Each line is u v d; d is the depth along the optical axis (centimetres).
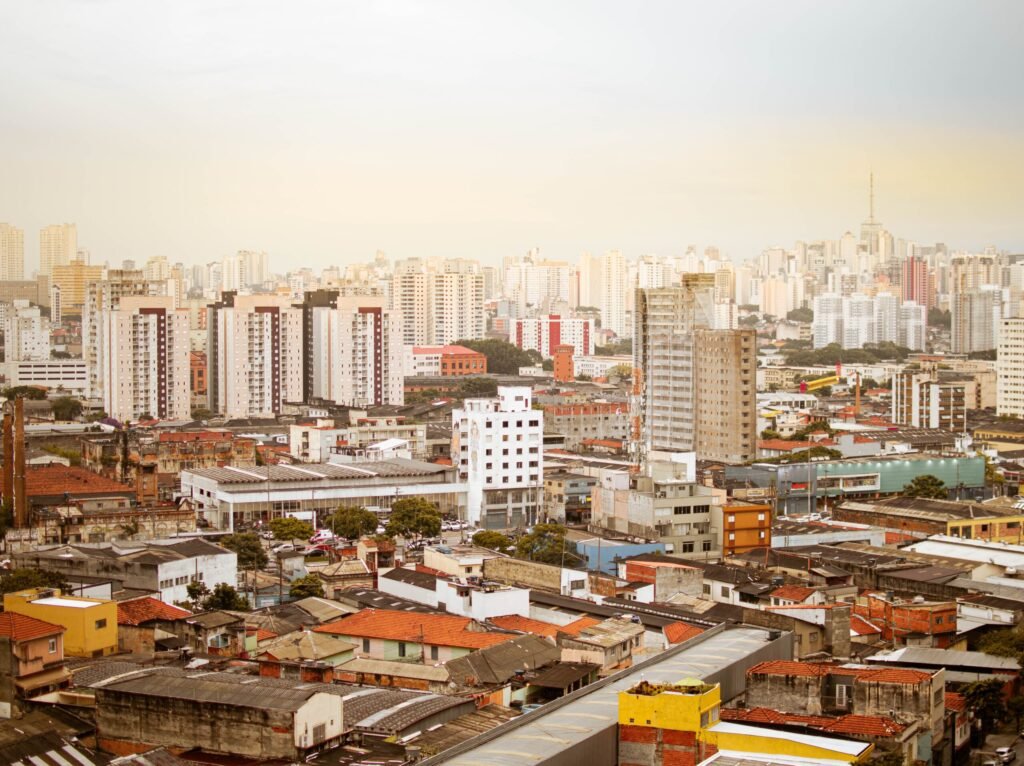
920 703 14662
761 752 12812
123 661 16112
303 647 18725
